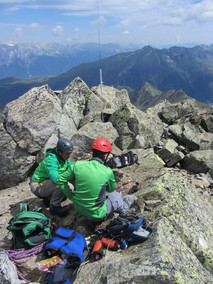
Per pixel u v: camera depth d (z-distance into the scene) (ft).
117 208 8.89
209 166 15.46
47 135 14.98
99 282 6.75
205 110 24.61
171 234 8.04
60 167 9.71
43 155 14.29
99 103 19.02
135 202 10.18
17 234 8.06
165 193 10.12
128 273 6.49
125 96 21.90
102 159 8.54
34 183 10.45
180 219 9.04
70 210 10.44
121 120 17.52
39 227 8.12
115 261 7.33
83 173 8.08
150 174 13.05
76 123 17.94
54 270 7.00
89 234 9.09
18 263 7.47
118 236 8.01
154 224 8.45
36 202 11.50
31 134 14.61
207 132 21.95
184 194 10.48
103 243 8.11
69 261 7.23
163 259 6.58
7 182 15.11
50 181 9.93
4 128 15.01
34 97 15.39
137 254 7.18
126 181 12.53
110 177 8.45
